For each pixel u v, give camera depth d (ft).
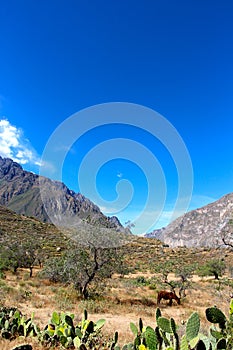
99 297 57.11
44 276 78.79
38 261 120.98
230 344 11.91
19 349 16.15
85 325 20.33
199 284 101.86
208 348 11.96
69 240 60.85
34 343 19.81
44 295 55.26
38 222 259.19
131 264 161.27
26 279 77.15
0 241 123.24
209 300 64.80
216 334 12.44
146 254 195.31
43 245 156.04
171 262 160.04
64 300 50.01
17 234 179.01
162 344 13.37
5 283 63.77
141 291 77.30
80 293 57.57
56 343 19.89
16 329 22.34
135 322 38.14
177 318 43.09
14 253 101.55
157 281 99.14
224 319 12.57
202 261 134.21
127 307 49.37
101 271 59.16
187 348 11.51
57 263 74.64
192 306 57.36
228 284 85.87
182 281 76.95
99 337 20.57
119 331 30.94
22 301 46.50
